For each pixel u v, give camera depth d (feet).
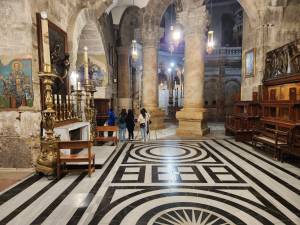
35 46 18.29
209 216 11.06
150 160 21.52
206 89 72.79
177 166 19.60
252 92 33.65
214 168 19.06
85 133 23.89
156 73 45.68
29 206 12.03
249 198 13.17
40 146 18.43
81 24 28.71
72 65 26.00
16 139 18.21
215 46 78.38
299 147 20.66
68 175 17.12
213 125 56.85
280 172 18.04
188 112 36.37
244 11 38.11
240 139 31.42
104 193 13.80
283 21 32.19
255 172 18.02
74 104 27.14
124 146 28.07
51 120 16.37
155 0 42.60
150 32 44.09
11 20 17.57
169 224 10.34
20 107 18.10
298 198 13.20
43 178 16.42
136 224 10.34
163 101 79.05
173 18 78.18
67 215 11.12
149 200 12.85
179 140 32.32
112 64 52.49
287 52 26.11
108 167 19.25
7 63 17.90
